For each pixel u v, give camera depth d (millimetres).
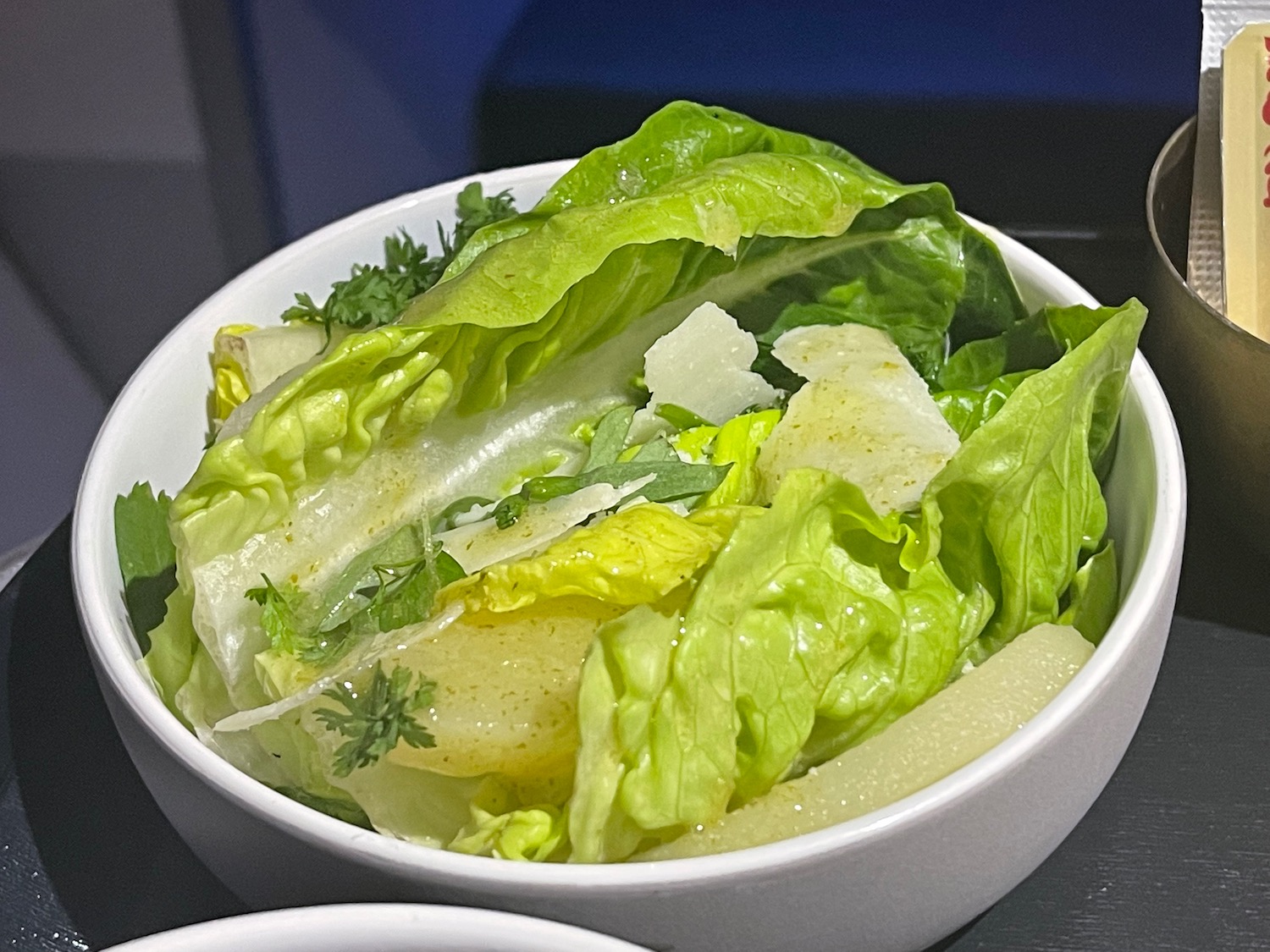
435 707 188
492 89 428
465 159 418
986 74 408
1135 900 212
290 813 175
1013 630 207
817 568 192
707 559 186
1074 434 210
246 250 402
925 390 229
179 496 204
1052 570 207
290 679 196
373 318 242
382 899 178
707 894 169
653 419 230
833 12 438
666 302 235
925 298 244
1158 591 191
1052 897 213
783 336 241
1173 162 269
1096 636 211
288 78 419
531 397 229
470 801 193
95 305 383
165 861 222
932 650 197
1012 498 199
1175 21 417
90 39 391
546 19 453
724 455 223
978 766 174
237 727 194
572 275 208
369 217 257
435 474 221
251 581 208
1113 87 396
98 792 231
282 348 238
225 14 400
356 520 215
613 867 169
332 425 205
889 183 236
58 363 363
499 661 190
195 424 240
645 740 179
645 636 180
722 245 217
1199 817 221
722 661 183
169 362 235
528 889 169
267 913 167
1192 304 239
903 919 183
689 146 241
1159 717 234
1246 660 241
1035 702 192
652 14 448
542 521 208
